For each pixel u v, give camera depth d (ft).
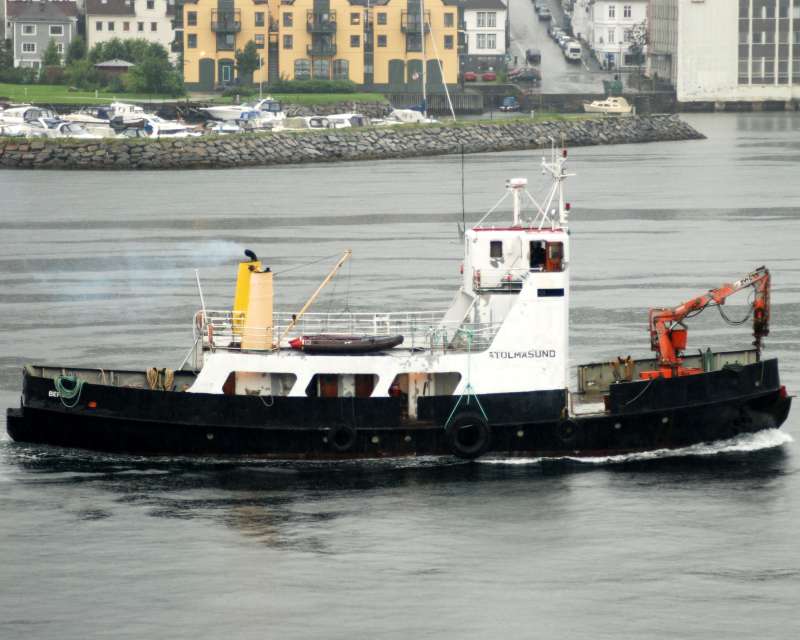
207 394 461.78
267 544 407.64
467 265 481.87
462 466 462.60
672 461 470.39
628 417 468.34
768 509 431.84
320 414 460.14
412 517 424.87
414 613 367.45
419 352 469.57
